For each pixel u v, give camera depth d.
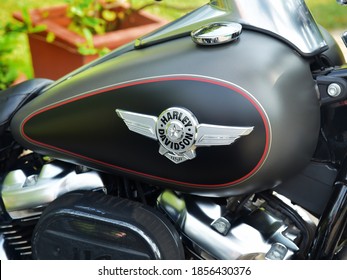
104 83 1.43
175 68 1.37
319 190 1.44
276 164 1.35
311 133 1.38
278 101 1.33
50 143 1.50
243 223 1.44
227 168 1.36
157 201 1.48
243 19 1.40
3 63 2.50
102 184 1.52
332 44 1.52
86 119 1.44
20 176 1.58
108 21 2.71
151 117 1.38
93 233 1.45
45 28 2.42
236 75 1.34
